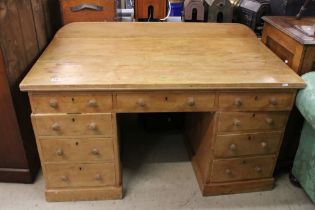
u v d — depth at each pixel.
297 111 1.77
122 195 1.77
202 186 1.81
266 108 1.56
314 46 1.56
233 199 1.80
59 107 1.46
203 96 1.49
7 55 1.51
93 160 1.63
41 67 1.52
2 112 1.62
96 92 1.42
